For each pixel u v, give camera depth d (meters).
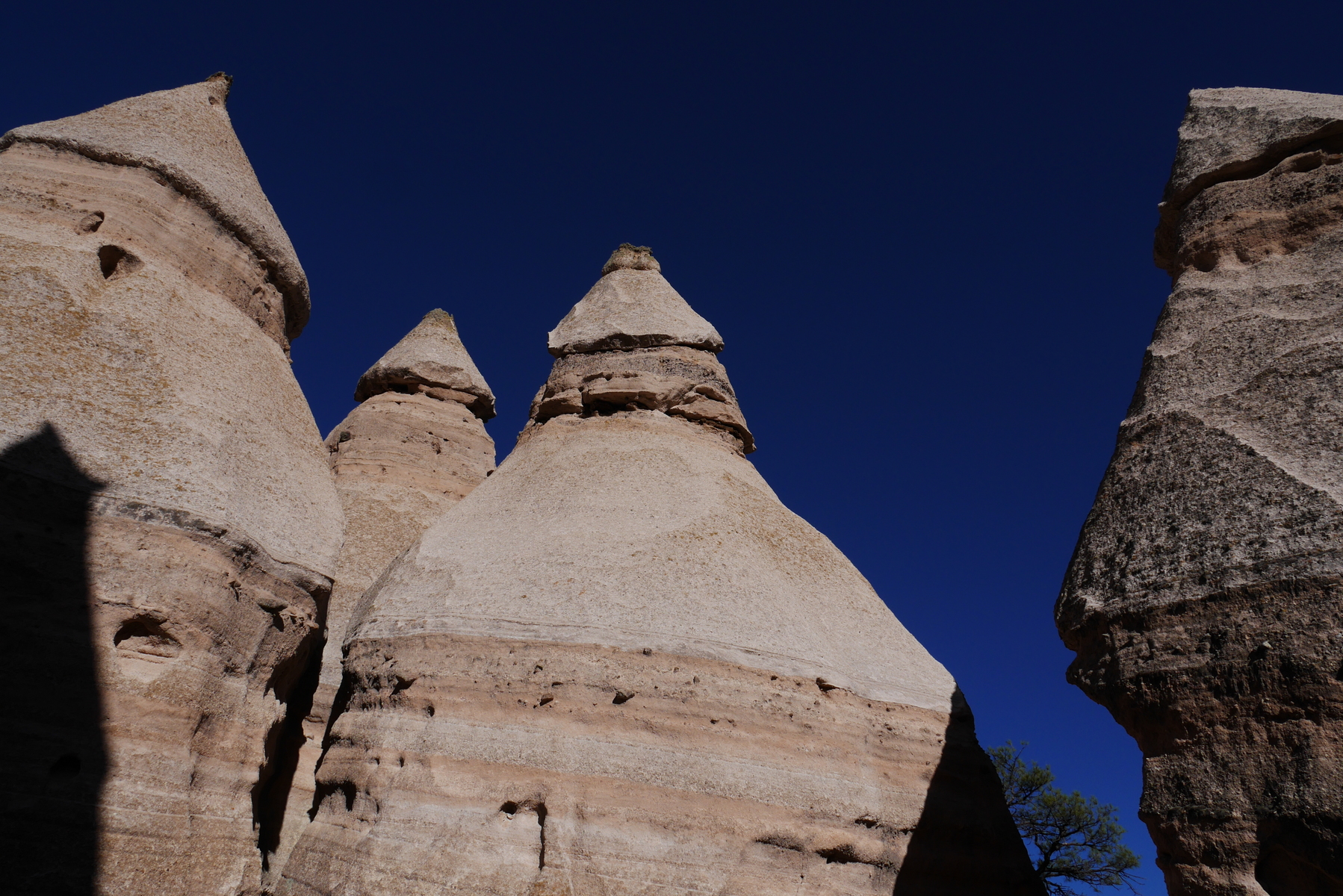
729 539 16.31
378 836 12.22
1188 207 12.21
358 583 20.47
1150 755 8.41
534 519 16.73
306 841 13.38
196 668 11.78
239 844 11.77
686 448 19.09
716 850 12.17
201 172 16.08
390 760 12.99
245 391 14.85
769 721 13.41
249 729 12.51
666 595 14.51
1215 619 8.19
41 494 11.20
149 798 10.85
